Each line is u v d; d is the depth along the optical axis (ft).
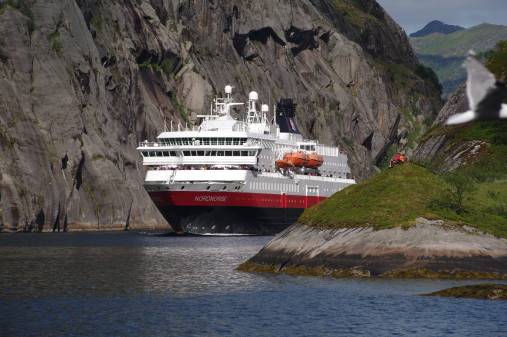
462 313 281.13
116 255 531.09
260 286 354.74
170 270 430.20
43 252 558.15
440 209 394.73
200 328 265.34
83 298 327.26
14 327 265.95
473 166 561.43
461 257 364.79
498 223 389.60
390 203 401.70
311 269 387.75
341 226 396.98
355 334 254.06
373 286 343.05
